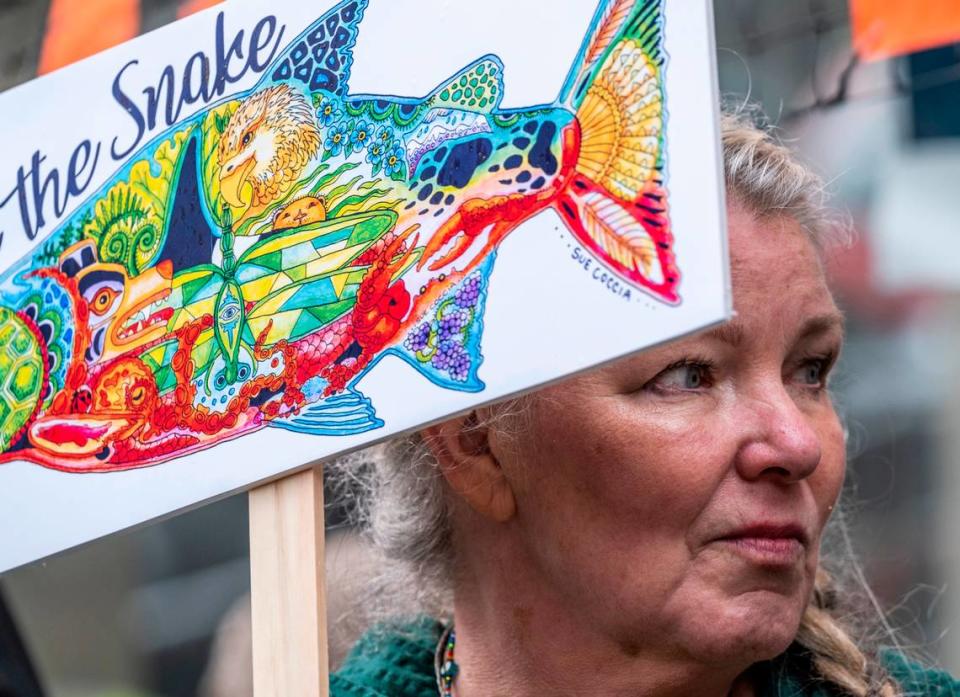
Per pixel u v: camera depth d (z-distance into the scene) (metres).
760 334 1.59
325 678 1.51
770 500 1.56
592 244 1.39
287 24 1.66
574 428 1.59
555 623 1.69
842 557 2.12
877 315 4.53
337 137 1.60
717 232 1.32
